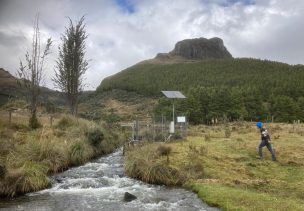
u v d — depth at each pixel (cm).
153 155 1482
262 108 7094
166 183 1238
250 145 1942
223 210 920
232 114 6619
